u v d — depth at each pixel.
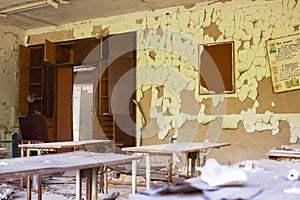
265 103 5.42
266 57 5.43
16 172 2.33
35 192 4.70
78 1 5.95
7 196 4.38
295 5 5.25
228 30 5.73
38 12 6.54
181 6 6.16
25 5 6.16
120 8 6.35
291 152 3.45
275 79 5.34
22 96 7.28
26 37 7.72
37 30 7.63
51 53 7.03
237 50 5.65
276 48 5.35
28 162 2.89
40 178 3.82
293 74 5.21
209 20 5.90
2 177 2.25
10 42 7.46
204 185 1.35
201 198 1.17
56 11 6.48
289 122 5.24
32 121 6.77
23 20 7.06
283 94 5.29
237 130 5.61
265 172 1.72
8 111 7.36
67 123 7.17
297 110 5.19
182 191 1.25
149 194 1.23
